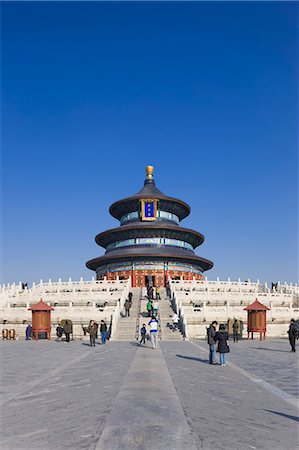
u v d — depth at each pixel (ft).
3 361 103.91
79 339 178.81
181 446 37.27
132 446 37.14
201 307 200.85
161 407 50.72
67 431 43.06
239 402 56.13
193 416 47.03
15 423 47.16
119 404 52.34
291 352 124.67
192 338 176.14
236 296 217.36
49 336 178.91
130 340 164.96
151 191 377.30
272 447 38.63
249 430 43.50
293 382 72.28
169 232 349.00
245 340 174.91
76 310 191.72
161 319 187.93
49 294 215.10
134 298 229.04
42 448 38.42
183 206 379.14
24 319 197.77
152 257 328.49
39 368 91.25
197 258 336.29
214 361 98.73
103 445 37.55
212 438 40.01
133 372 79.71
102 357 108.68
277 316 201.05
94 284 244.42
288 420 47.91
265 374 81.30
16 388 68.28
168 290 244.01
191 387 64.95
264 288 273.95
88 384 69.46
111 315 186.80
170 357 107.24
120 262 336.49
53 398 59.67
